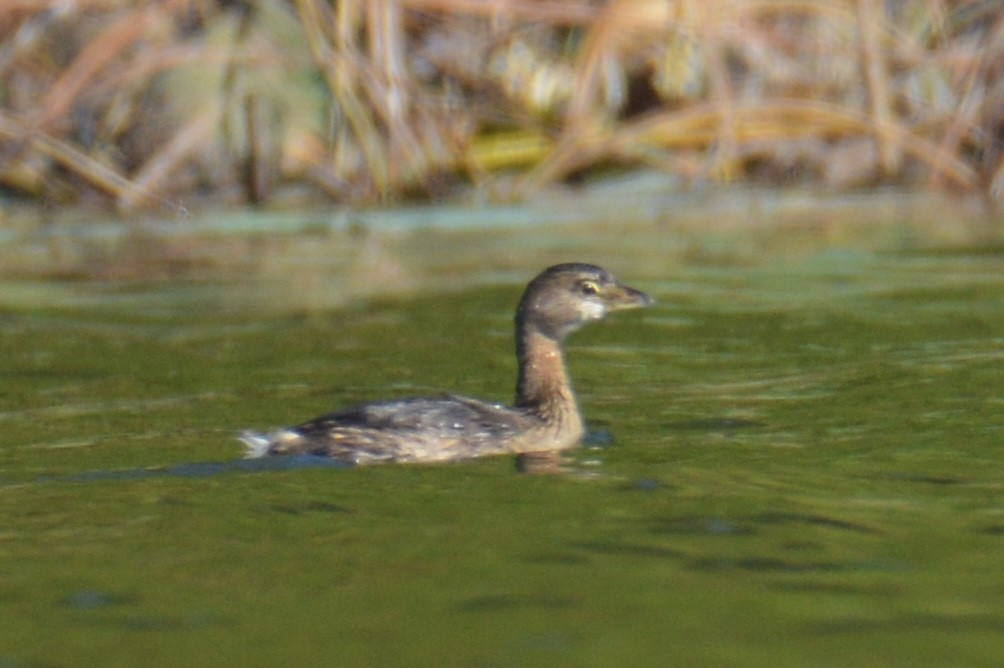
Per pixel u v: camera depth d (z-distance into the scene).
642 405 13.75
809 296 18.12
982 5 26.09
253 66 25.19
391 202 24.81
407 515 10.52
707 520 10.29
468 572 9.27
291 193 25.39
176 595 8.94
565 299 13.81
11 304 18.47
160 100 25.19
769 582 9.02
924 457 11.81
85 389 14.52
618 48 25.69
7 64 24.22
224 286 19.41
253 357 15.76
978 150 25.52
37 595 8.97
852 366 14.84
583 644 8.07
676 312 17.50
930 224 22.66
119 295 18.94
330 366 15.34
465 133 25.42
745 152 25.91
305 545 9.87
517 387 13.63
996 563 9.34
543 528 10.16
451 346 16.20
